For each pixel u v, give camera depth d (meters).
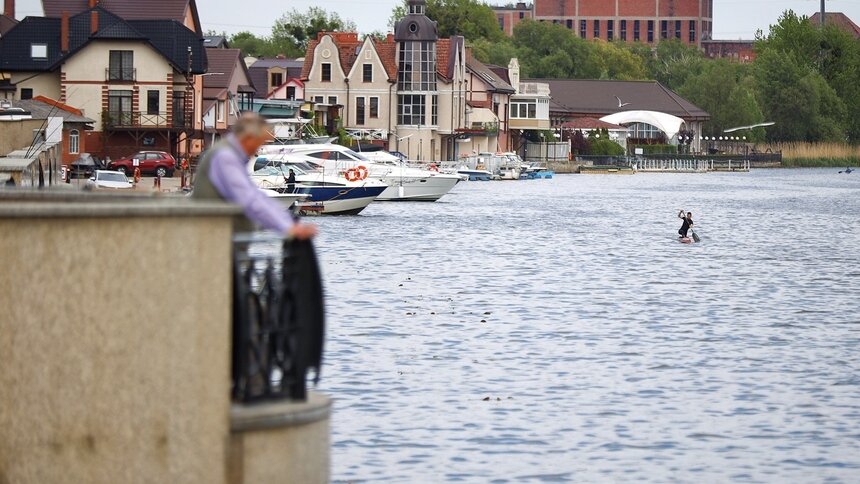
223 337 17.12
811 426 39.50
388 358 49.88
